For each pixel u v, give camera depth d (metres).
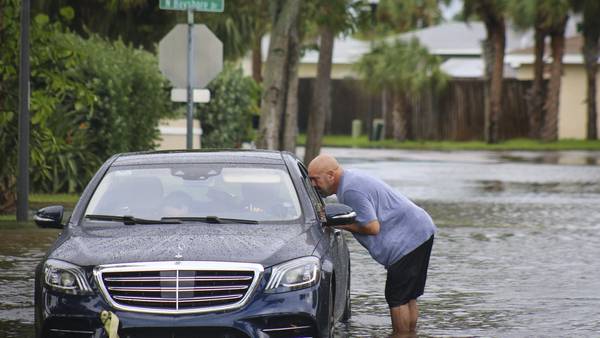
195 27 42.47
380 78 137.12
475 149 126.00
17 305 30.25
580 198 64.00
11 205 49.56
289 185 24.61
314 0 68.25
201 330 21.17
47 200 54.44
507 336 26.62
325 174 26.12
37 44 48.50
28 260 37.66
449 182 75.12
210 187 24.48
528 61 154.25
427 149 125.00
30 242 41.62
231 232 22.70
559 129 150.38
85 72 58.19
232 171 24.86
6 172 49.22
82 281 21.52
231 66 78.19
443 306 30.47
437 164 95.38
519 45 176.38
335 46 165.12
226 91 76.62
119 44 62.16
